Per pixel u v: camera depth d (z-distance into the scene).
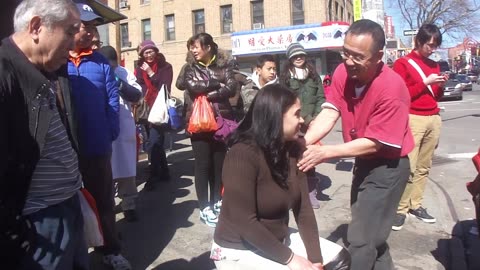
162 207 5.41
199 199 4.80
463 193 6.25
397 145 2.79
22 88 1.94
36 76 1.98
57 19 2.01
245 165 2.36
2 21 3.73
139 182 6.64
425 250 4.30
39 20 1.99
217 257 2.50
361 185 3.08
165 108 6.02
